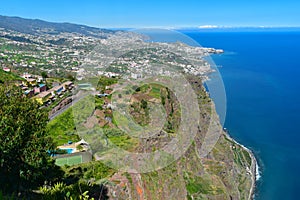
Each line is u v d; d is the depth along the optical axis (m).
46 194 11.19
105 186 11.85
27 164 12.67
